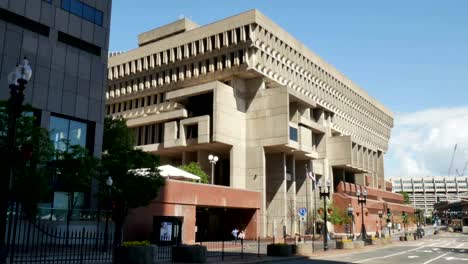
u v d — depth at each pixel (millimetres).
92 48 39188
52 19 35781
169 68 72625
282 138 61000
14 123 14445
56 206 33719
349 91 100125
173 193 41938
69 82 36500
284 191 64062
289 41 72062
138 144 72938
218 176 67375
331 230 80750
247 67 62156
